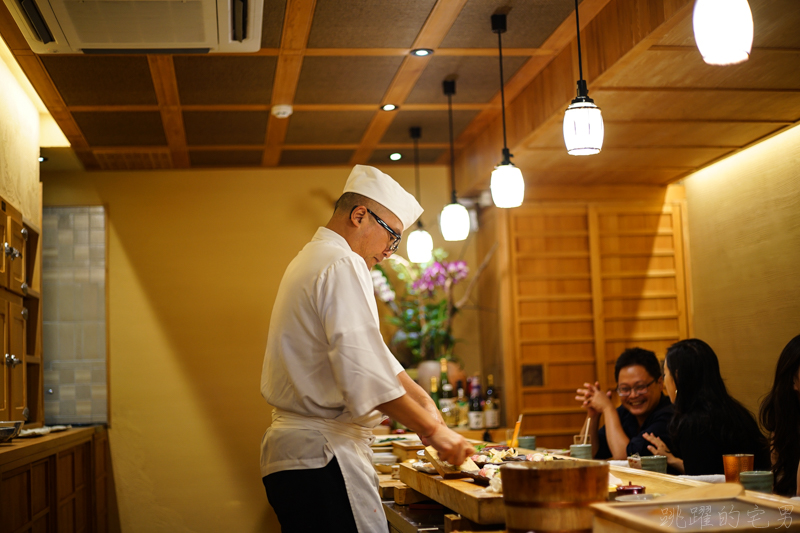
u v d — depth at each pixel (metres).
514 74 3.50
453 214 3.93
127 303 4.80
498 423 4.50
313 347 1.77
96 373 4.73
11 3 2.31
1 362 3.13
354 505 1.73
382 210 1.94
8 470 2.58
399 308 4.94
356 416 1.63
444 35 3.04
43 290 4.77
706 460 2.42
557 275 4.65
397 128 4.29
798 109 3.20
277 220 4.99
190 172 4.96
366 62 3.30
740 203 3.86
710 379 2.50
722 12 1.66
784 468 2.05
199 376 4.79
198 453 4.71
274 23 2.89
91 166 4.80
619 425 3.01
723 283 4.00
